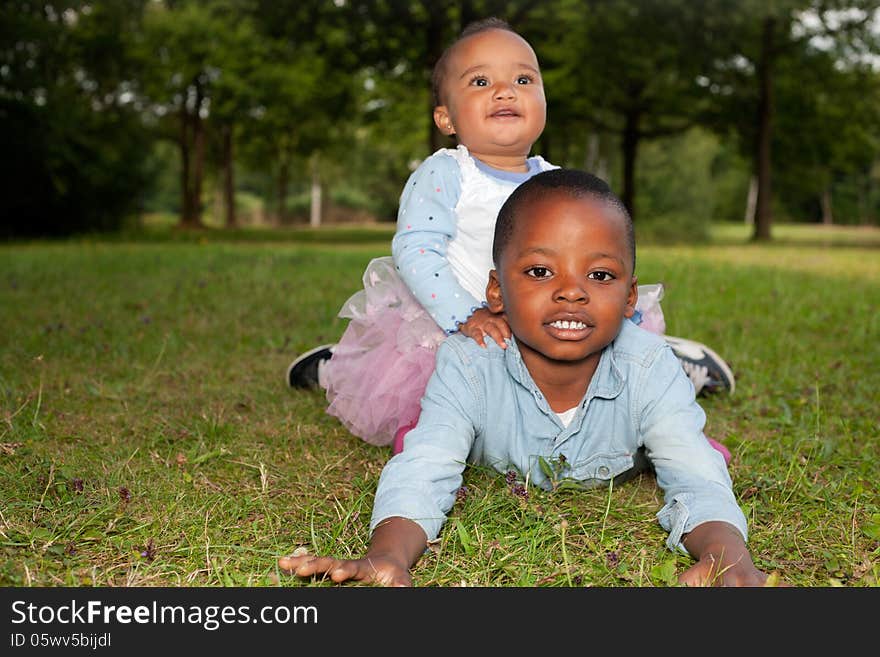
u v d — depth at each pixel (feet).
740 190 189.57
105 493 7.42
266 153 124.77
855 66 77.05
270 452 8.87
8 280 24.88
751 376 12.53
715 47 72.69
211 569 6.08
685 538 6.39
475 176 8.91
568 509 7.18
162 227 94.02
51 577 5.93
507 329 7.55
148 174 81.92
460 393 7.39
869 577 6.08
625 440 7.52
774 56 76.18
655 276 29.07
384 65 78.23
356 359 9.12
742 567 5.82
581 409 7.39
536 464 7.64
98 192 75.46
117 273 27.86
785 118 81.61
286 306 19.75
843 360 14.06
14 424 9.35
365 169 185.37
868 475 8.32
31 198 69.15
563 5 69.67
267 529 6.81
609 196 6.91
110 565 6.16
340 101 89.20
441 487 6.77
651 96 81.25
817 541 6.73
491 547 6.35
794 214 190.49
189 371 12.59
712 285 26.07
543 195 6.83
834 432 9.86
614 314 6.80
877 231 131.13
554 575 6.02
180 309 19.01
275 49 77.20
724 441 9.27
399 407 8.63
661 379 7.32
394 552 6.00
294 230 109.70
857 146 85.51
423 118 98.32
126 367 12.67
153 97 94.38
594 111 86.17
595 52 73.92
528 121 8.89
